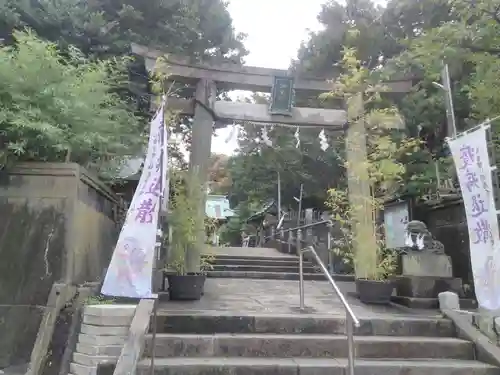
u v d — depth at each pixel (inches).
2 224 268.4
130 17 449.7
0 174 275.4
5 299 255.1
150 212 183.8
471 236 233.0
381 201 341.1
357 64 390.0
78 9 421.1
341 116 388.2
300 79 389.7
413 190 421.7
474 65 393.1
